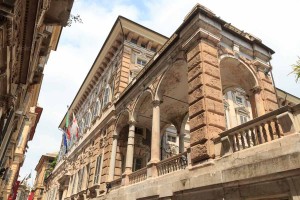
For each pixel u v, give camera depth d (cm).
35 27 751
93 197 1883
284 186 645
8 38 544
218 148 900
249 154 770
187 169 987
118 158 1873
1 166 1457
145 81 1625
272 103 1284
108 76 2645
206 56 1111
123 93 1947
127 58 2364
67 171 3155
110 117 2084
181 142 1897
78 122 3656
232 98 2552
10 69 696
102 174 1873
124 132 2017
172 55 1363
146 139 2117
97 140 2294
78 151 2956
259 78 1317
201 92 1029
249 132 847
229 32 1319
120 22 2428
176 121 1995
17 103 1135
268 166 686
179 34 1331
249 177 723
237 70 1340
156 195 1088
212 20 1229
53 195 3719
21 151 3081
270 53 1459
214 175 837
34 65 1231
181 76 1454
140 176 1346
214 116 982
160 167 1208
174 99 1750
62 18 1000
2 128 907
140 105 1695
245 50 1354
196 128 1002
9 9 489
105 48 2772
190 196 922
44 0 784
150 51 2577
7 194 2855
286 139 686
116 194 1475
